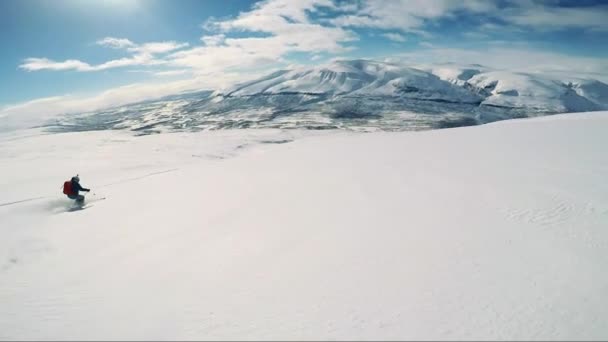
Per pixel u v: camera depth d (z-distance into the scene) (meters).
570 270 6.50
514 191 11.49
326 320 5.34
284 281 6.80
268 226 10.45
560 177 12.76
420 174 15.28
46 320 6.16
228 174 21.55
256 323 5.43
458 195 11.58
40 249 10.36
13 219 14.08
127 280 7.67
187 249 9.27
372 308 5.57
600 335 4.73
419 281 6.33
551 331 4.82
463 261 7.00
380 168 17.72
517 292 5.82
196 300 6.39
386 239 8.41
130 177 25.31
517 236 8.09
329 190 14.07
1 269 9.03
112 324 5.80
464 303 5.55
